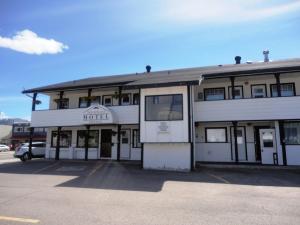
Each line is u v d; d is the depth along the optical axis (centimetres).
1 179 1116
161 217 577
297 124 1577
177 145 1480
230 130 1770
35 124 2058
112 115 1758
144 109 1538
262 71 1540
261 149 1587
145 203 702
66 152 2127
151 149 1522
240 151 1745
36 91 2083
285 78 1747
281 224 534
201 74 1656
